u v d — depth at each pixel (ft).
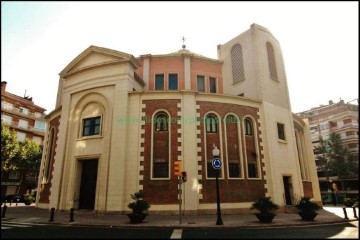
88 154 63.87
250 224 42.50
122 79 66.28
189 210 56.80
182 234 33.83
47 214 56.90
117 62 67.62
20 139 156.35
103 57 70.90
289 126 79.15
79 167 66.03
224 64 88.74
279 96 80.02
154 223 43.60
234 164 65.46
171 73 82.28
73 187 63.62
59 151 68.08
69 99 71.72
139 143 61.57
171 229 38.70
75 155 65.87
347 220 49.60
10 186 146.10
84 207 63.46
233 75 85.05
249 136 69.21
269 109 73.72
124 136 61.41
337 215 59.62
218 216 42.91
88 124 68.23
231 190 61.72
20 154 130.21
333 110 189.26
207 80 84.64
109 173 59.36
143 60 83.61
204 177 60.75
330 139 161.79
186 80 81.00
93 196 63.36
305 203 49.62
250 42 81.61
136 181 58.80
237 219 49.67
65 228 38.65
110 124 63.67
